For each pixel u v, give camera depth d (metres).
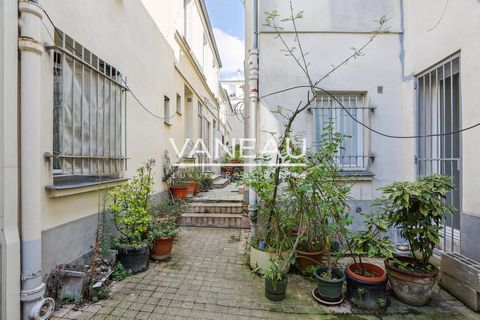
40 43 2.21
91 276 2.55
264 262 3.11
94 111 3.04
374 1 4.03
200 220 5.16
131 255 3.11
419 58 3.72
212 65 11.93
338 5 4.01
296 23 3.99
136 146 4.19
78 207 2.85
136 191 3.36
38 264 2.21
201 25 9.23
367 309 2.47
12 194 2.08
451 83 3.29
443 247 3.30
